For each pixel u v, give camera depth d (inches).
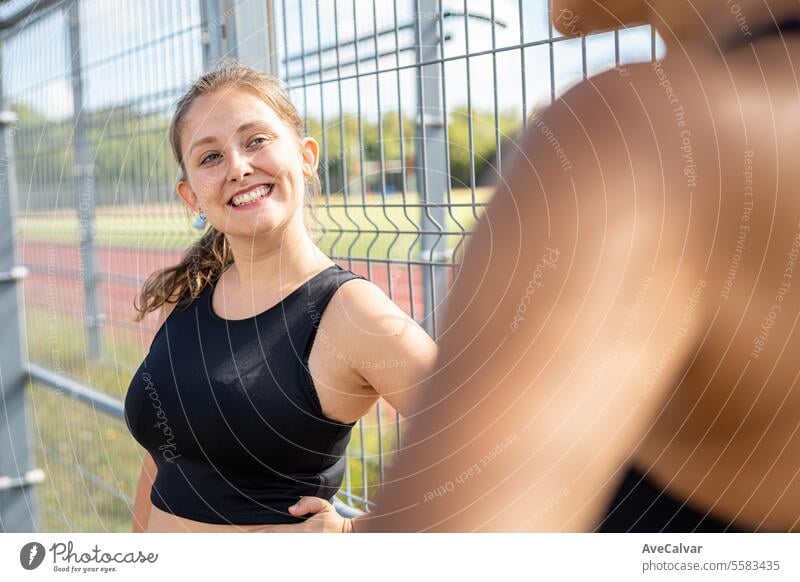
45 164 81.7
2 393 83.3
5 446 82.5
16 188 86.0
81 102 71.9
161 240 64.9
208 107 41.8
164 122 59.6
